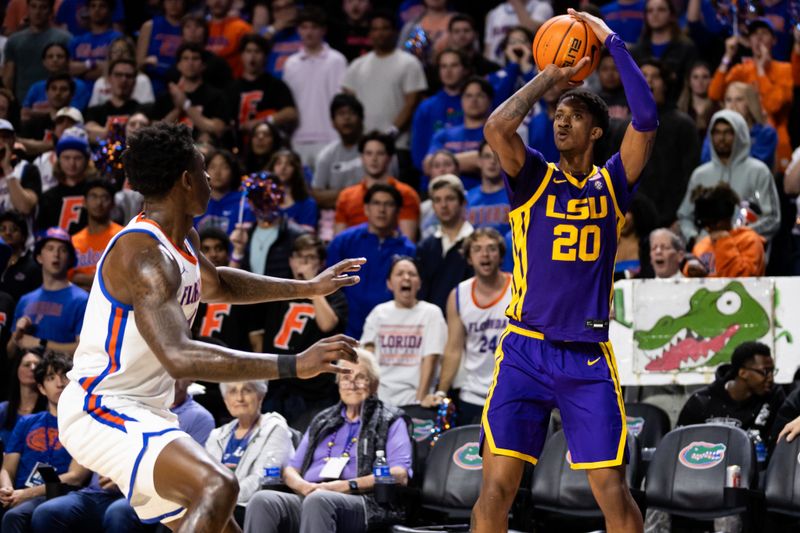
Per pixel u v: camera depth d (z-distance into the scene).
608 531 8.15
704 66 17.78
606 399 8.09
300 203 16.80
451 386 13.83
